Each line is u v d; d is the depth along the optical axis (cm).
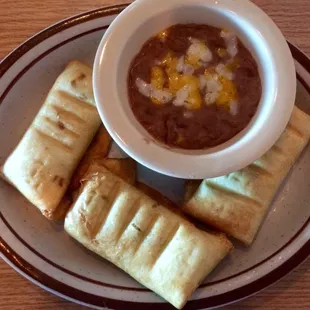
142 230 26
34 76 28
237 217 27
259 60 24
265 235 27
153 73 24
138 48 25
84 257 27
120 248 26
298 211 28
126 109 24
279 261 27
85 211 26
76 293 26
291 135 27
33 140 27
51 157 27
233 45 25
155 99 24
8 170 27
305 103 28
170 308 26
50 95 28
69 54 28
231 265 27
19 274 27
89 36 28
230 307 27
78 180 28
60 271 27
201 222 28
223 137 24
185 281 25
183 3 24
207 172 23
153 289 26
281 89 23
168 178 28
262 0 29
